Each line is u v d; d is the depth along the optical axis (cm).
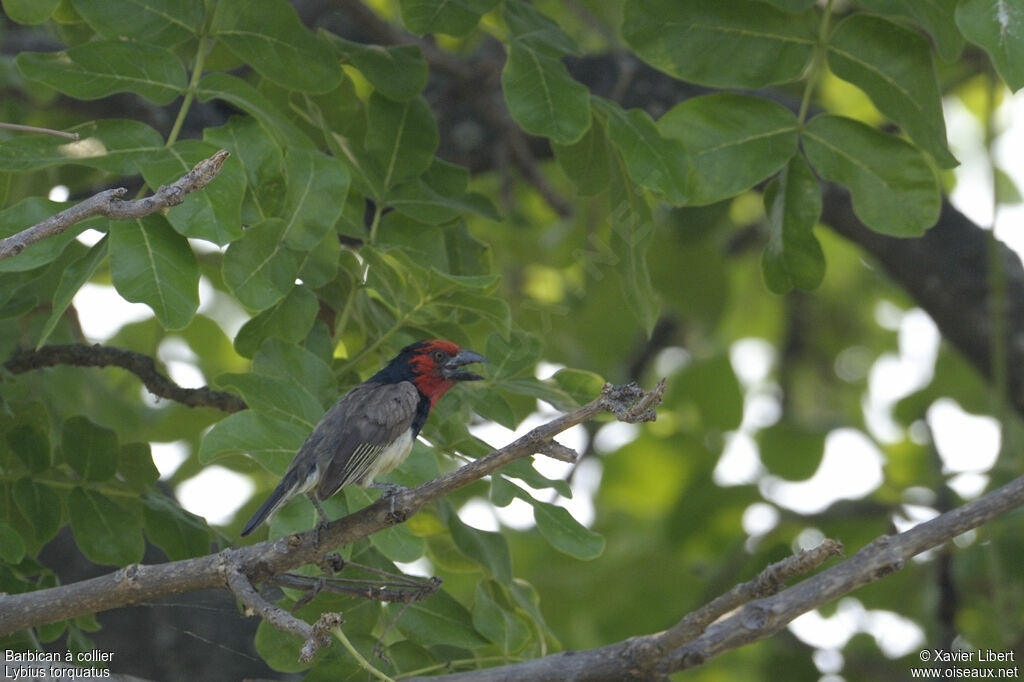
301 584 820
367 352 1053
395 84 1095
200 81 962
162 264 810
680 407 1994
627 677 864
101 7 957
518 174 1741
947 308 1511
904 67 1022
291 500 883
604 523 1970
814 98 1606
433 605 1012
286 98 1158
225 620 1234
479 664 1040
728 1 1027
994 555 1431
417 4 1021
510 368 1037
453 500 1473
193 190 732
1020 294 1516
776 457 1928
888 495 1770
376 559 1023
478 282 949
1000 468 1420
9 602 810
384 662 968
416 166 1096
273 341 936
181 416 1639
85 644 1033
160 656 1198
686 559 1844
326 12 1284
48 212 845
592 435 2038
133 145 893
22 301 1019
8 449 1025
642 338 1942
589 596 1825
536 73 1017
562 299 1853
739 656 1845
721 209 1800
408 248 1056
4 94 1316
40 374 1219
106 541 1014
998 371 1371
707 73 1031
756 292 2308
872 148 1030
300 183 927
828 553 733
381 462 900
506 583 1046
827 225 1552
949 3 1005
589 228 1549
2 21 1409
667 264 1884
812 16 1032
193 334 1783
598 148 1138
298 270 905
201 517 1066
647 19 1027
